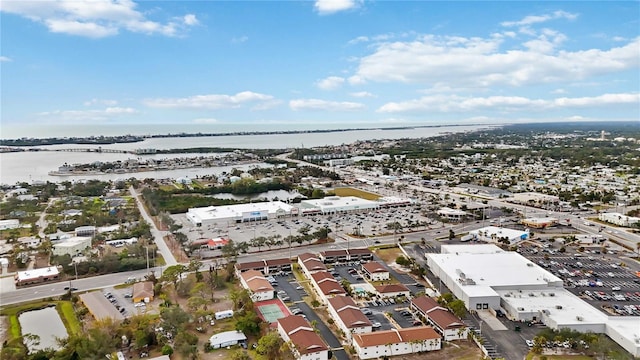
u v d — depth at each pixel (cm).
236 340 9450
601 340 9188
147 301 11631
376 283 13225
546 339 9394
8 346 9044
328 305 11250
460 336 9844
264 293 11844
